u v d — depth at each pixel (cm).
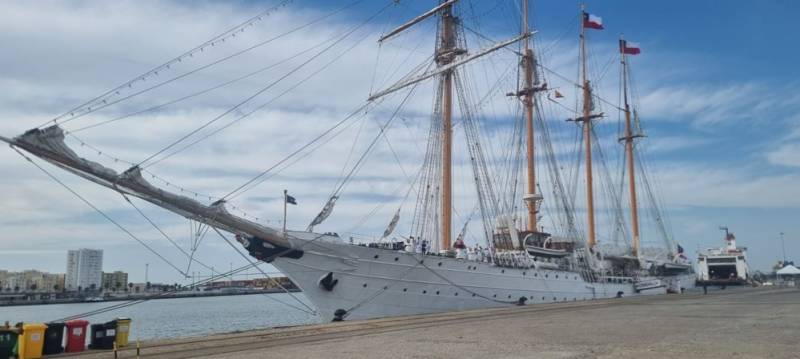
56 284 18338
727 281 11456
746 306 3897
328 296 3412
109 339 2211
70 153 2639
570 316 3191
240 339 2444
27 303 12962
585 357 1650
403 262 3572
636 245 8431
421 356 1747
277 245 3272
